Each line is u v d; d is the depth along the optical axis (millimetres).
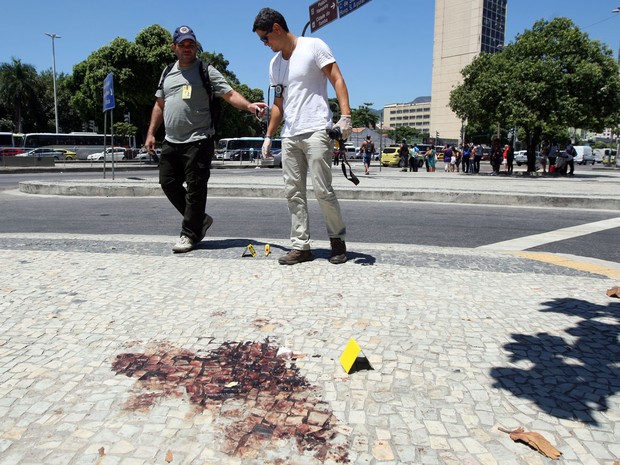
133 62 40594
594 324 2828
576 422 1886
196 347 2521
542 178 19266
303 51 3850
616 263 4434
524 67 20547
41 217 7676
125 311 3014
